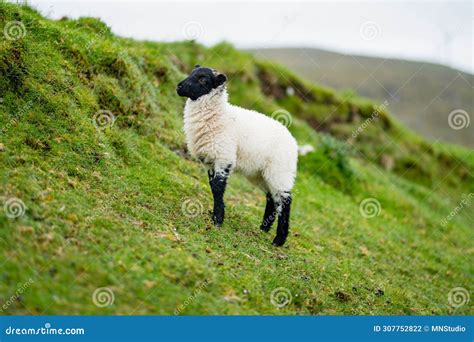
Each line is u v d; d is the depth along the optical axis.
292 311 3.53
